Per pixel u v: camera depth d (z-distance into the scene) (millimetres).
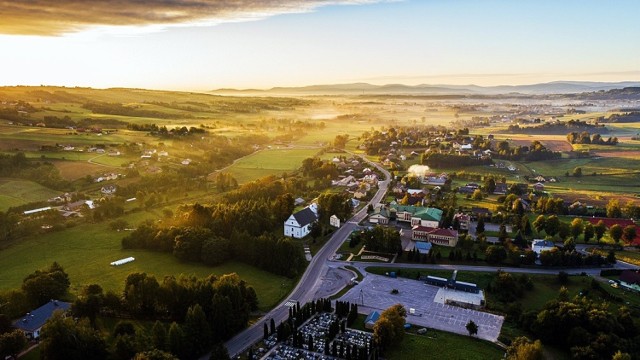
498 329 157875
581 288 187875
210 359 128125
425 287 189750
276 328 156125
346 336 150875
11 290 161125
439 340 150000
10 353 129250
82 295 156625
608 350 137250
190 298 154375
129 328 140500
